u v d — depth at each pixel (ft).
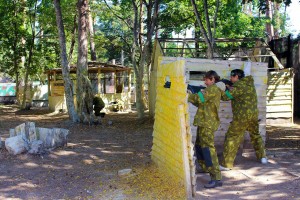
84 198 17.70
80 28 44.50
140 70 49.26
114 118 53.98
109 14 73.46
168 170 19.67
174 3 57.77
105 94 67.62
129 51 77.51
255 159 23.30
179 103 17.87
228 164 21.29
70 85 45.83
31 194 18.33
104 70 69.10
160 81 21.53
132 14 76.23
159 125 21.61
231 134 21.18
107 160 25.22
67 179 20.81
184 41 46.78
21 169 22.50
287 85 44.29
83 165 23.90
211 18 60.75
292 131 37.88
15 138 25.27
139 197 17.39
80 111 44.96
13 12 66.33
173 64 18.90
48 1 65.00
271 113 44.39
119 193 18.16
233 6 57.11
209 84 18.42
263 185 18.53
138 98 49.08
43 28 70.54
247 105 20.47
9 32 67.72
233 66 22.77
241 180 19.33
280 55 53.16
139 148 29.40
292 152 25.17
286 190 17.70
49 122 48.65
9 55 70.38
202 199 16.69
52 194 18.34
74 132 38.73
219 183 18.31
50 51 73.20
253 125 21.90
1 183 19.89
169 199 16.88
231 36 62.75
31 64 73.31
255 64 23.36
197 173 20.67
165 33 68.08
